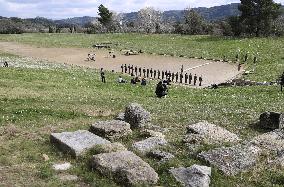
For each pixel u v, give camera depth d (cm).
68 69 6931
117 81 5928
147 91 5022
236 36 13088
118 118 2397
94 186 1373
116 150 1631
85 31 19975
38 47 12038
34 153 1700
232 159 1571
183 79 7006
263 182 1451
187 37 13700
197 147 1766
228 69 7962
